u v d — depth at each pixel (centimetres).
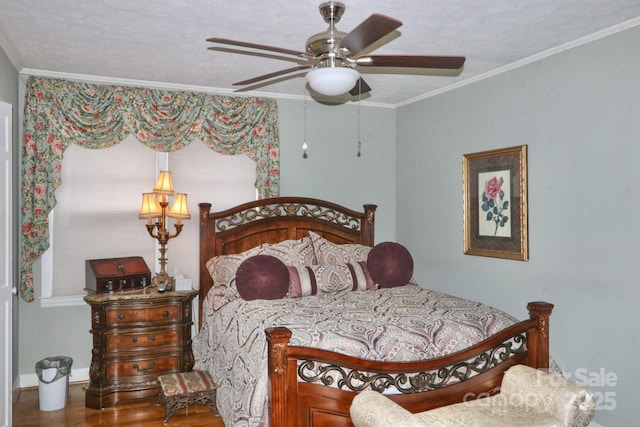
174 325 367
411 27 286
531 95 349
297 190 472
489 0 248
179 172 431
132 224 418
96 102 391
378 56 214
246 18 271
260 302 335
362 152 501
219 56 342
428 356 260
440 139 448
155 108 409
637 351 277
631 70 280
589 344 306
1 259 283
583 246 310
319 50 214
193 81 412
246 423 238
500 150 375
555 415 235
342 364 235
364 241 484
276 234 451
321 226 466
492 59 352
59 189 393
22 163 369
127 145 416
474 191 404
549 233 335
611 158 292
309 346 246
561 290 326
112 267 375
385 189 511
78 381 400
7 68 331
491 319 288
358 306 320
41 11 262
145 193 396
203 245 425
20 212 374
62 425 319
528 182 352
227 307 348
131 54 338
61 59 350
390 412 205
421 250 475
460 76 400
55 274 392
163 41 311
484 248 394
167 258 427
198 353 387
